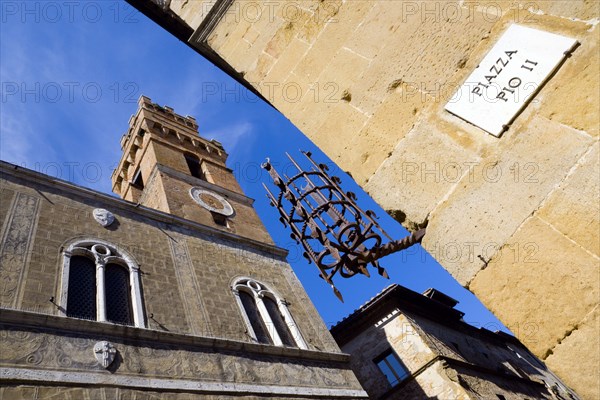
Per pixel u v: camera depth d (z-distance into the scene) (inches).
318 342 567.5
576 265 92.2
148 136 1067.3
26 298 375.2
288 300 625.6
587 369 87.7
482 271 107.8
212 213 823.7
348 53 154.4
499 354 920.9
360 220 181.0
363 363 756.0
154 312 447.8
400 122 133.0
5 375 298.2
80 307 413.1
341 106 152.2
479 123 114.0
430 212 120.7
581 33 101.7
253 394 411.8
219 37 217.2
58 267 431.2
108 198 587.5
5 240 424.2
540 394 859.4
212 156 1147.3
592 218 91.5
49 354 332.5
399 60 137.9
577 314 90.7
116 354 364.5
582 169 95.0
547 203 99.1
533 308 97.7
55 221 492.7
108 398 326.3
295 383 459.5
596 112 95.3
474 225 110.9
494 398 679.7
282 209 214.8
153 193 860.0
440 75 126.0
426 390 658.8
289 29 180.1
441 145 121.7
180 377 381.7
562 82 102.0
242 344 457.4
